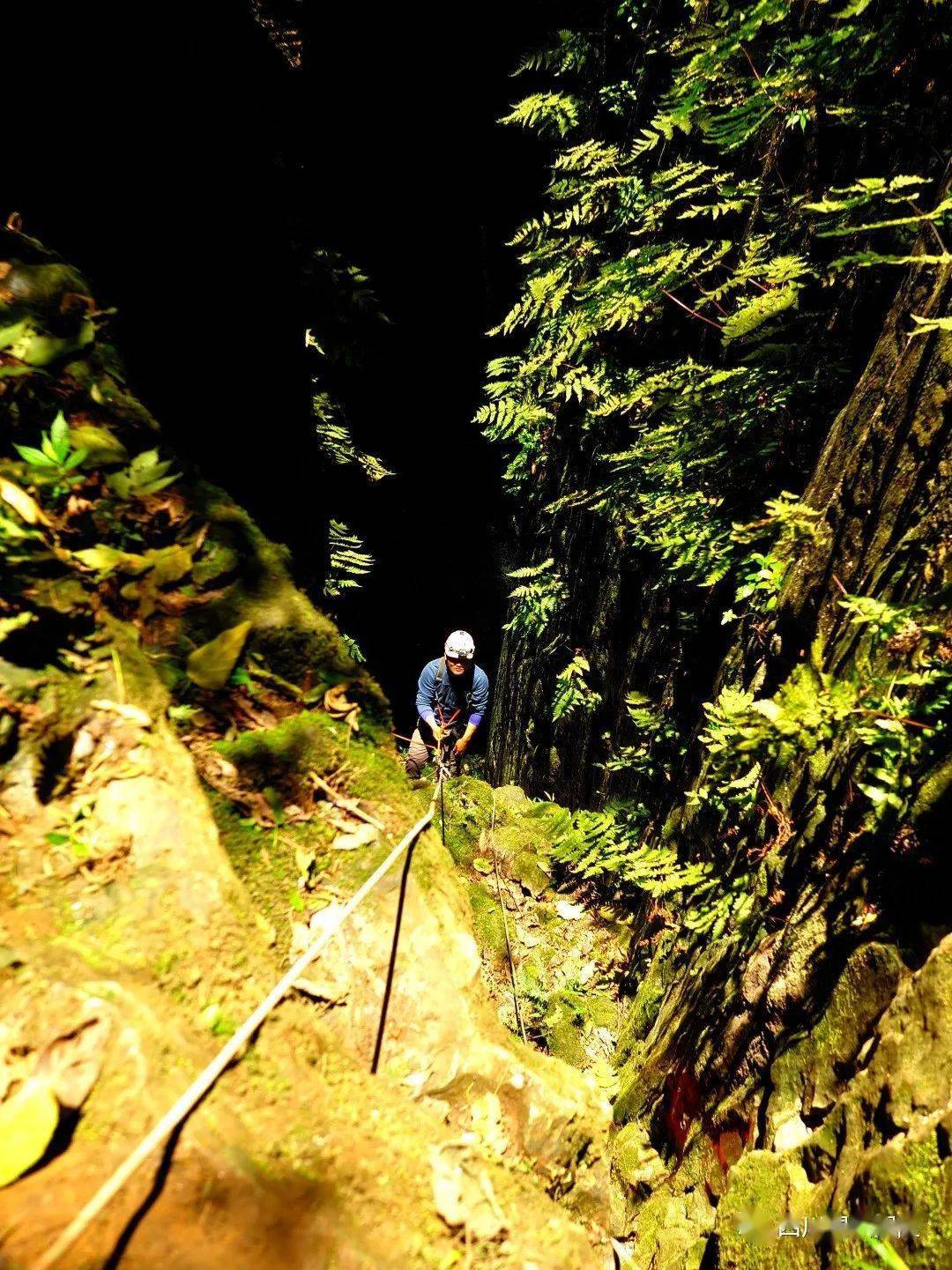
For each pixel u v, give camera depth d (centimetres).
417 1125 128
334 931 132
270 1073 113
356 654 511
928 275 248
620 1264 150
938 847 183
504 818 655
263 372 295
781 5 246
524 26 765
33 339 162
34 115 190
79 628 142
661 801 480
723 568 344
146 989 107
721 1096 270
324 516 409
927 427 228
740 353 364
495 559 1123
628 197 462
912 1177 146
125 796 128
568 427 653
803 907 242
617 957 503
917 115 263
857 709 196
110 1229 84
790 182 357
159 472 168
